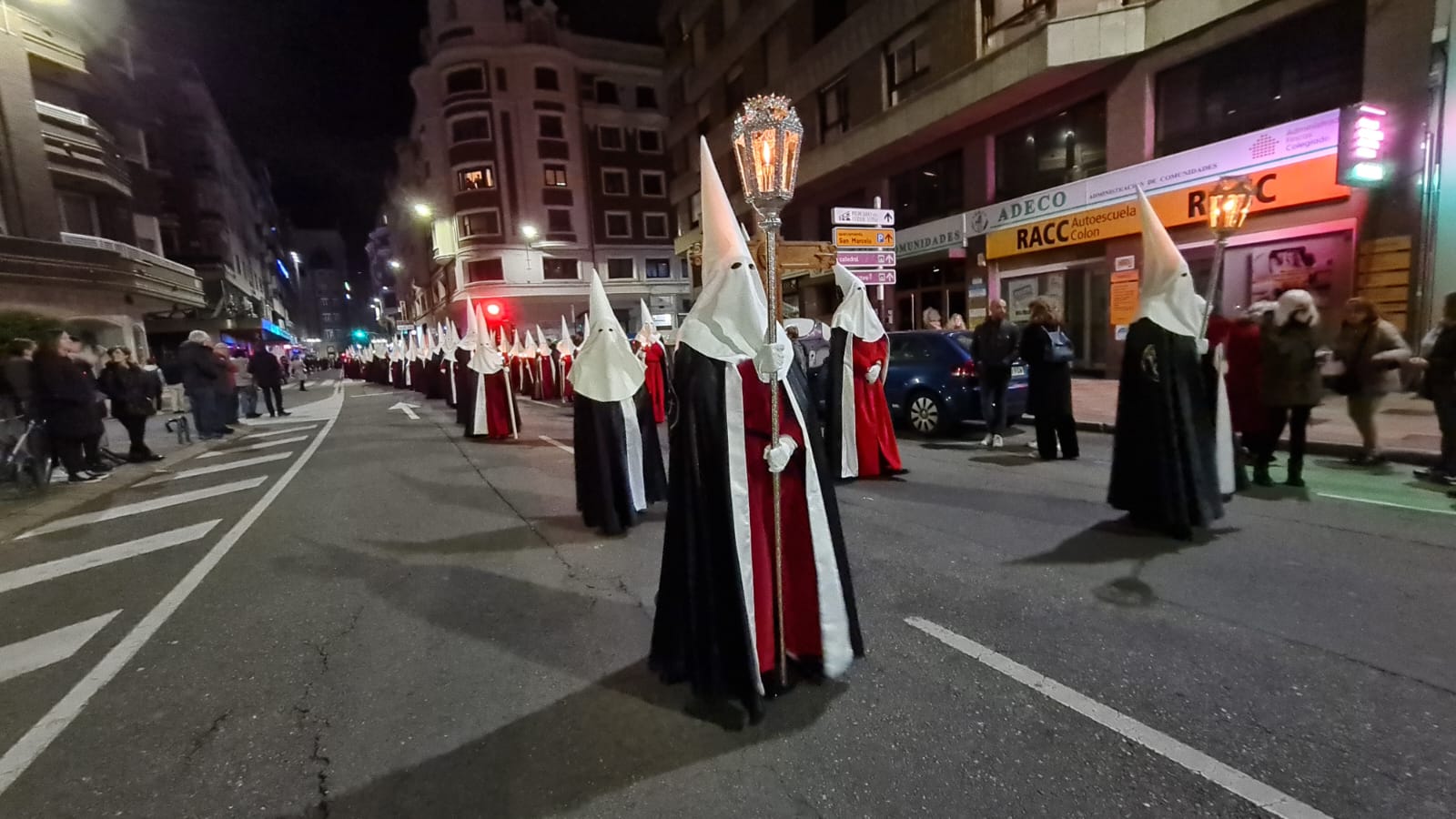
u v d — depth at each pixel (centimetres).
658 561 522
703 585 302
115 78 2561
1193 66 1206
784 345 286
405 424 1502
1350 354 665
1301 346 581
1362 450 684
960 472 741
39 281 1944
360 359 4562
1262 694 296
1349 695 292
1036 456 806
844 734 285
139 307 2464
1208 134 1194
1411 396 940
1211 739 268
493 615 430
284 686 351
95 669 378
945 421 952
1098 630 362
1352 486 605
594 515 602
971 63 1506
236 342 4184
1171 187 1216
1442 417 593
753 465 300
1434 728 268
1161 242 500
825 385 734
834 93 2041
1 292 1848
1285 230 1077
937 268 1794
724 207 308
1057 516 565
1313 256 1051
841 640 311
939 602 408
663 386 1158
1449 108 905
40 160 2042
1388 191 961
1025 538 515
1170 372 488
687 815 241
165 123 4356
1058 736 275
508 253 4856
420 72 4975
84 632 431
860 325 709
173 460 1100
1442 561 427
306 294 13012
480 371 1197
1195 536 499
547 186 4928
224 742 303
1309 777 244
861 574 458
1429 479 613
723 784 257
